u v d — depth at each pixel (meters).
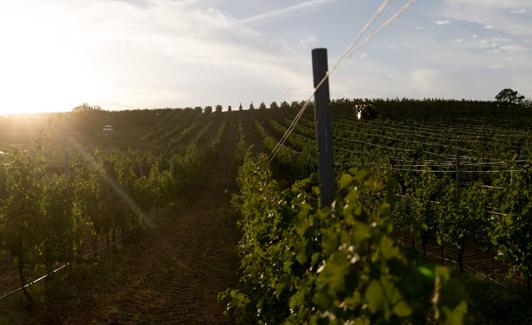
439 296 1.63
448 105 68.44
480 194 10.34
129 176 16.00
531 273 7.78
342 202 2.73
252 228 6.82
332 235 2.36
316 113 3.77
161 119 81.00
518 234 7.87
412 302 1.80
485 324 6.80
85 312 7.99
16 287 9.16
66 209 9.17
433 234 10.80
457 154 12.31
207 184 29.42
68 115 79.31
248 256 6.44
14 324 7.14
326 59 3.78
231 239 14.33
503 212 8.82
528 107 66.81
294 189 4.75
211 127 71.31
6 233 8.05
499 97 89.19
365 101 72.94
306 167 23.67
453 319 1.62
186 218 18.64
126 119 79.94
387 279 1.80
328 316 2.19
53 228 8.67
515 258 8.03
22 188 8.23
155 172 22.03
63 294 8.54
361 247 2.01
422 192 11.55
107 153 35.81
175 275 10.59
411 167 17.62
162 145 51.97
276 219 5.62
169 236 15.23
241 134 58.06
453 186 11.43
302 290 3.34
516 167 9.95
